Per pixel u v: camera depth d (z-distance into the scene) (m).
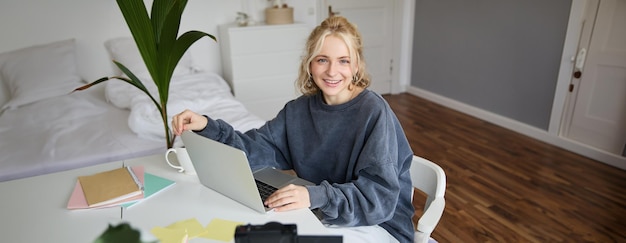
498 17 3.42
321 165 1.20
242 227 0.58
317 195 0.93
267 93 3.43
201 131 1.17
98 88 2.95
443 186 1.13
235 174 0.91
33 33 2.87
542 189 2.43
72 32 2.97
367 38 4.42
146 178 1.13
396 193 0.99
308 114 1.23
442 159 2.89
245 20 3.29
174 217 0.93
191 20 3.33
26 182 1.13
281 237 0.57
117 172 1.15
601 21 2.69
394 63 4.67
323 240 0.58
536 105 3.25
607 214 2.14
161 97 1.36
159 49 1.24
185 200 1.01
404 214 1.13
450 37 4.02
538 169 2.71
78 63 3.05
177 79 2.82
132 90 2.44
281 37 3.31
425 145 3.17
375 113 1.07
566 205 2.24
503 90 3.54
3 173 1.64
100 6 3.00
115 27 3.10
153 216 0.94
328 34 1.05
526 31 3.20
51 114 2.37
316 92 1.23
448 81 4.19
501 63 3.49
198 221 0.91
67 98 2.59
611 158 2.74
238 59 3.22
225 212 0.95
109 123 2.23
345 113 1.12
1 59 2.75
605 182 2.50
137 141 1.95
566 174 2.62
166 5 1.20
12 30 2.80
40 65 2.72
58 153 1.81
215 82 2.90
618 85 2.66
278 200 0.92
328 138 1.15
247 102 3.37
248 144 1.24
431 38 4.30
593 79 2.81
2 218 0.94
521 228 2.03
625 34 2.57
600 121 2.81
